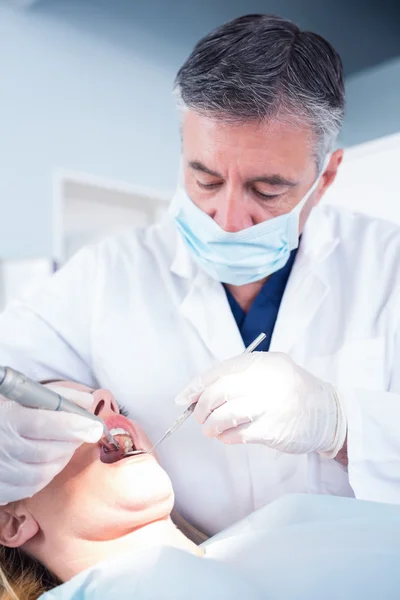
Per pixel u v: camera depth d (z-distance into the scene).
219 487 1.22
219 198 1.12
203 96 1.02
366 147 1.84
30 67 3.37
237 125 1.02
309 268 1.28
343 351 1.22
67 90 3.52
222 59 1.03
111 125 3.70
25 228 3.33
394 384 1.24
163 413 1.24
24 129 3.34
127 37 3.78
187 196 1.17
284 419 1.06
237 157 1.04
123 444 1.13
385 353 1.23
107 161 3.68
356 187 1.87
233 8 4.03
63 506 1.06
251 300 1.31
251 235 1.13
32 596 1.05
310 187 1.15
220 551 0.96
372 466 1.07
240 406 1.06
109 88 3.70
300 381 1.09
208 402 1.08
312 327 1.25
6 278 2.27
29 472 0.98
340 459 1.18
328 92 1.07
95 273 1.35
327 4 4.20
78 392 1.09
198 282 1.28
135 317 1.28
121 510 1.04
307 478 1.20
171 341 1.26
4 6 3.29
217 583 0.87
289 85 1.02
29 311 1.32
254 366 1.10
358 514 0.97
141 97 3.85
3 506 1.09
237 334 1.24
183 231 1.21
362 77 3.86
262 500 1.22
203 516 1.24
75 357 1.32
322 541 0.91
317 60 1.06
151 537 1.05
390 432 1.07
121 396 1.26
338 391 1.14
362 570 0.86
